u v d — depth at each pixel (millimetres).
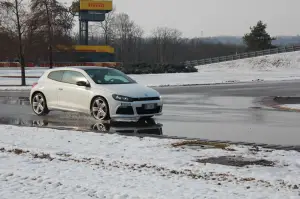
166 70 55219
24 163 7406
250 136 10180
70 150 8391
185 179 6328
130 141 9305
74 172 6781
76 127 11492
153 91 12727
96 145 8891
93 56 68000
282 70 66688
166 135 10242
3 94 25484
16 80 43344
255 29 95875
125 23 99938
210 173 6609
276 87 31281
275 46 96688
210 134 10477
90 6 68125
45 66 65125
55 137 9844
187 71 56719
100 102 12477
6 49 37812
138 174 6625
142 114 12289
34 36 39500
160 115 13719
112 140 9422
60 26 42625
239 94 24438
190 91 27281
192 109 16297
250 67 71875
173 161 7379
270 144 9039
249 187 5906
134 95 12195
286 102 19500
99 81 12945
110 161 7426
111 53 69125
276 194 5574
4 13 36531
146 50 109438
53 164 7324
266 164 7152
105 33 84750
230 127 11633
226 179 6305
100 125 11859
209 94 24484
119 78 13375
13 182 6285
